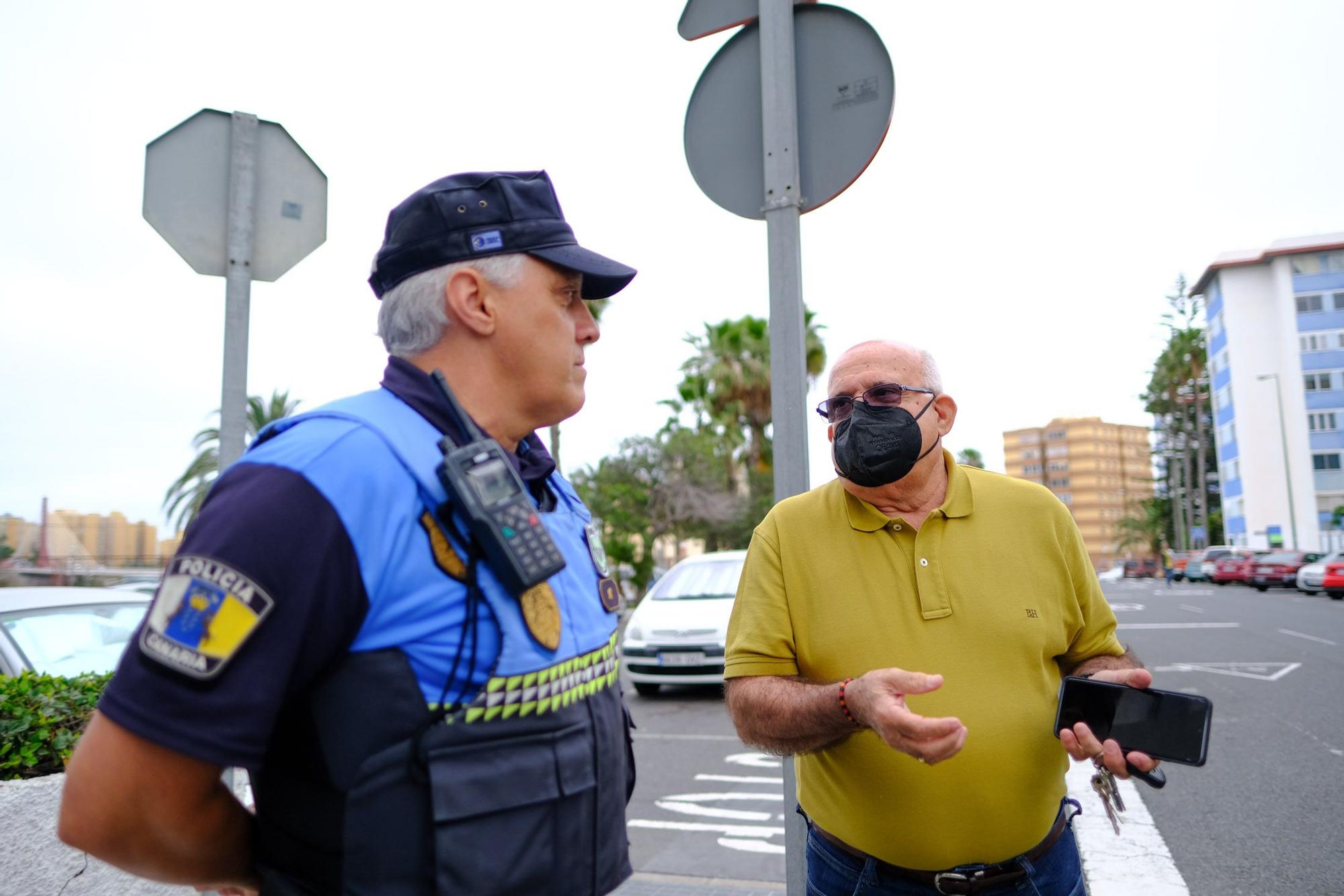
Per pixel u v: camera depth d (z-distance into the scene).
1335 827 4.35
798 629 1.93
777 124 2.36
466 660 1.05
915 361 2.01
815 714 1.61
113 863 1.00
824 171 2.35
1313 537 48.69
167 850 1.01
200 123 2.81
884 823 1.78
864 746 1.80
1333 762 5.57
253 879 1.13
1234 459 54.22
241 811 1.11
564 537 1.28
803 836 2.24
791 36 2.37
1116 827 1.80
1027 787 1.77
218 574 0.94
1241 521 53.28
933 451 1.95
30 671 3.05
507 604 1.09
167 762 0.94
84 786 0.95
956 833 1.75
